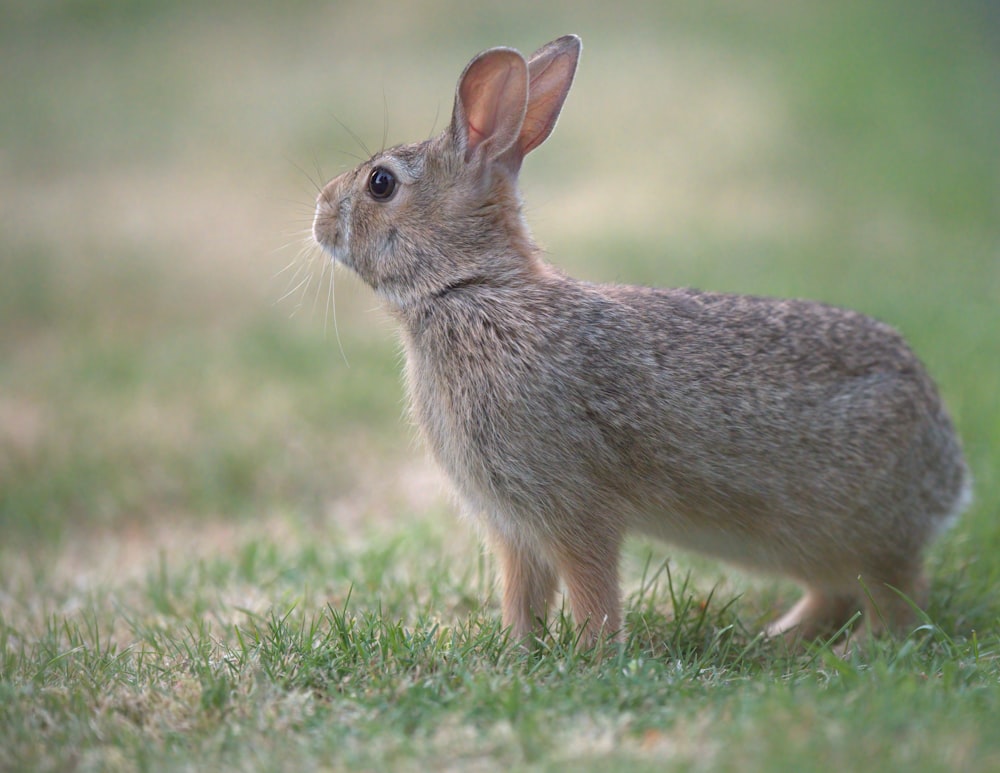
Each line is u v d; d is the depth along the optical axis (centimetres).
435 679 689
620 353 816
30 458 1457
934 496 910
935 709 592
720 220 2377
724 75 3412
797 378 848
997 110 3238
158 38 3931
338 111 3097
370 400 1586
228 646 818
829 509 860
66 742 647
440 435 852
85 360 1797
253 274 2191
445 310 836
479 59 828
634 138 2939
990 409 1289
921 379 908
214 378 1708
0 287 2138
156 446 1473
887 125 3009
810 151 2839
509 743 587
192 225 2466
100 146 3009
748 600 1001
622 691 654
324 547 1169
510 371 805
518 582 867
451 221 842
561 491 805
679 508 847
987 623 887
